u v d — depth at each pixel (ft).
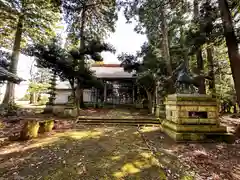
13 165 9.48
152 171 9.04
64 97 64.03
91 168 9.26
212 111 16.22
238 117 34.76
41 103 64.69
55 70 32.17
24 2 34.22
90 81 35.24
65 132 18.60
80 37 41.22
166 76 37.06
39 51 30.32
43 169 9.02
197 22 22.62
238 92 18.49
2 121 23.65
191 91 18.57
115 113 36.58
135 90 59.11
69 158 10.69
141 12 29.45
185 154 11.85
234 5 20.33
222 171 9.25
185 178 8.35
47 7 35.01
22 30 40.83
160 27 37.91
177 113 16.15
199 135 15.16
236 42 19.29
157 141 15.31
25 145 13.30
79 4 31.55
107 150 12.44
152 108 38.52
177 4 26.18
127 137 16.76
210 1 21.70
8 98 36.94
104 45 36.29
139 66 42.73
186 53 27.84
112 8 35.12
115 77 56.24
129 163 10.05
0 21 35.78
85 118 26.63
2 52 39.81
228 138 15.10
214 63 42.57
